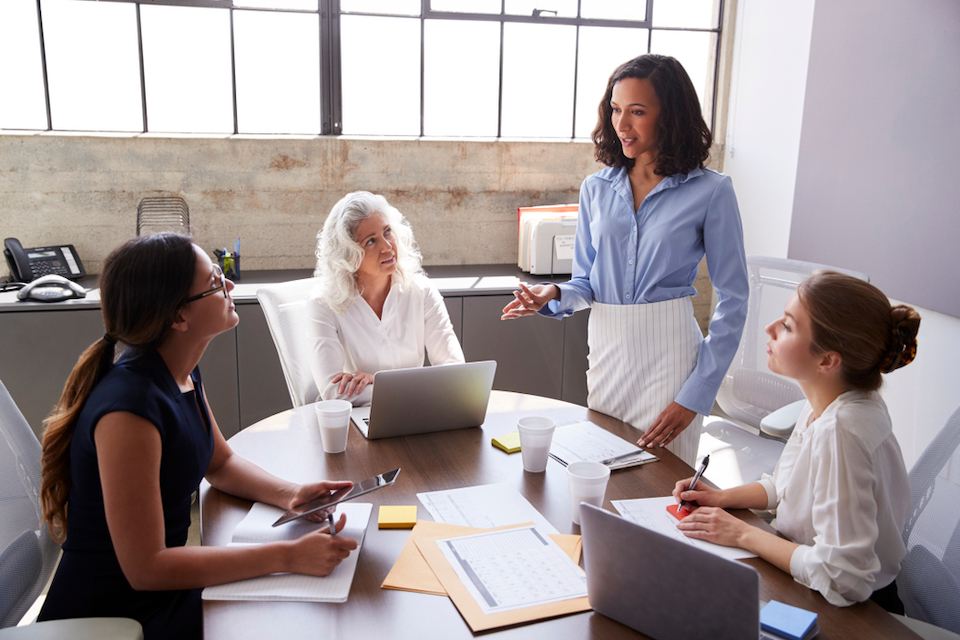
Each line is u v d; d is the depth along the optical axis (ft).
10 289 9.10
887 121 8.20
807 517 3.82
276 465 4.81
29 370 8.63
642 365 5.72
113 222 10.28
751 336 7.27
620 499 4.29
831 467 3.51
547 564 3.55
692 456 5.74
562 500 4.29
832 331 3.66
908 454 8.22
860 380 3.73
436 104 11.43
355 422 5.62
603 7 11.69
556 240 10.60
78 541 3.78
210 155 10.39
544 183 11.79
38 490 4.36
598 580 3.10
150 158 10.19
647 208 5.61
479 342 9.91
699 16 12.10
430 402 5.23
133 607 3.78
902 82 7.93
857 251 8.84
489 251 11.89
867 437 3.48
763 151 11.23
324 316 6.56
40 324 8.52
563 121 11.98
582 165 11.87
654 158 5.44
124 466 3.42
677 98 5.23
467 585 3.36
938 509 4.02
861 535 3.35
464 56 11.33
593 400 6.20
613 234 5.70
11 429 4.28
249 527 3.93
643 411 5.80
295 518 3.72
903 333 3.57
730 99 12.19
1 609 3.87
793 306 3.91
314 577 3.44
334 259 6.41
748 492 4.25
